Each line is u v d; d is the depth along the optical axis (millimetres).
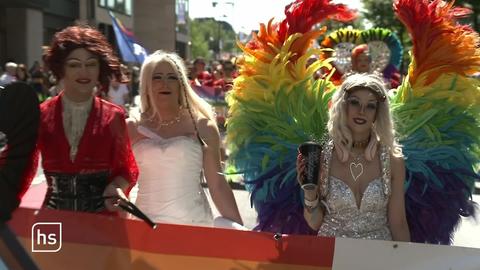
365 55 6137
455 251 2887
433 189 3828
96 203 3012
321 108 3926
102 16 36844
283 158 3885
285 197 3863
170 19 26672
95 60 3014
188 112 3639
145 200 3486
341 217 3135
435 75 3975
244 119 3998
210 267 2949
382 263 2914
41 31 28328
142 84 3592
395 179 3154
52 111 3025
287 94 3963
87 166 2988
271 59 4012
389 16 23594
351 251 2930
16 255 1749
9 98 2385
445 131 3934
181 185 3465
